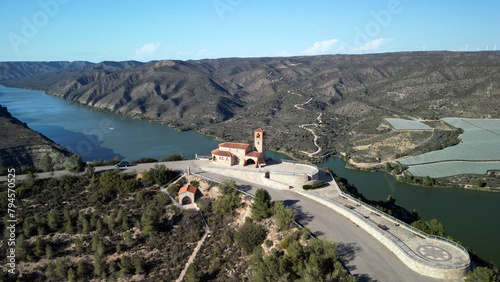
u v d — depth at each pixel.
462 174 139.12
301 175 80.25
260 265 45.75
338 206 66.75
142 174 82.06
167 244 62.25
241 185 81.50
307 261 45.00
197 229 64.50
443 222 97.94
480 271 42.03
